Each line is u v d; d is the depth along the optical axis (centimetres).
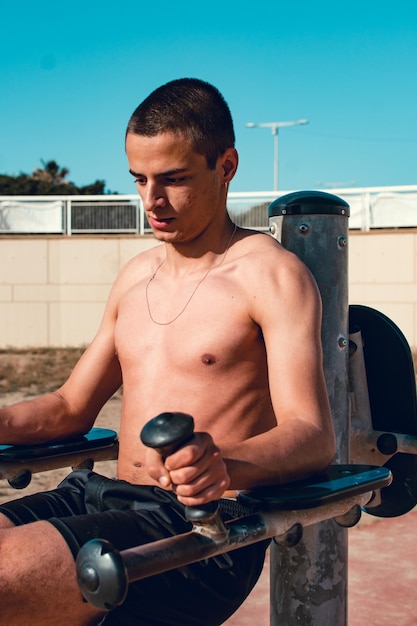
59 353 1486
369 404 192
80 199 1605
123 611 135
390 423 190
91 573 102
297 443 130
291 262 155
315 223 177
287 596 173
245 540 118
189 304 158
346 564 176
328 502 123
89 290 1591
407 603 290
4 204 1627
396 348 188
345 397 181
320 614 171
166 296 164
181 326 157
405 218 1489
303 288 150
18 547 129
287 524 124
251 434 154
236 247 162
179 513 148
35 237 1598
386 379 190
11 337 1602
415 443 184
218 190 160
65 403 180
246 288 153
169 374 156
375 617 277
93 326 1593
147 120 152
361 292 1483
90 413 184
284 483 128
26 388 969
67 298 1596
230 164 163
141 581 135
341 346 179
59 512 154
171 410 155
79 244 1590
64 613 132
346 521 141
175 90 154
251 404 154
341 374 179
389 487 192
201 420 152
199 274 162
